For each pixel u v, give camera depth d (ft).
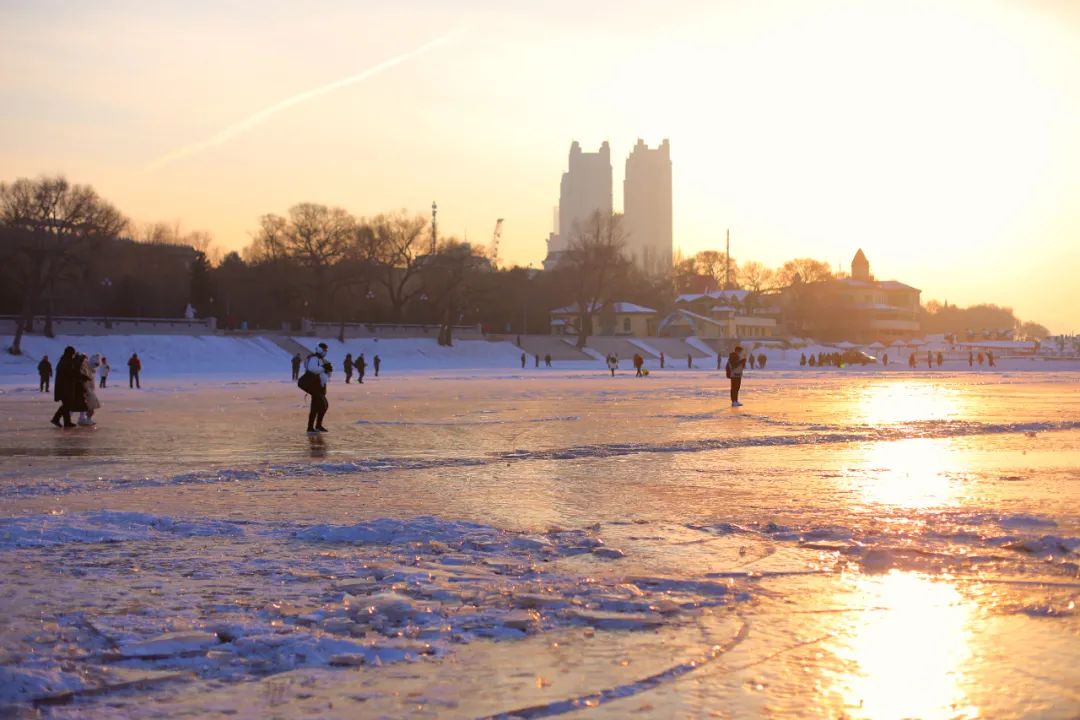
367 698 15.10
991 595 21.01
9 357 257.75
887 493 36.73
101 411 96.17
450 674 16.16
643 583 22.26
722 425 72.84
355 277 346.74
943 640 17.81
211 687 15.65
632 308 469.57
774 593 21.30
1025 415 83.92
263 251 389.80
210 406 105.40
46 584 22.40
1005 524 29.53
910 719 14.07
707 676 15.94
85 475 43.93
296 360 192.34
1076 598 20.70
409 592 21.48
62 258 276.62
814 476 42.22
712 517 31.40
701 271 638.12
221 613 19.80
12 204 267.59
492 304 385.09
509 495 36.88
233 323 351.67
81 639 18.13
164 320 308.40
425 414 88.74
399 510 33.30
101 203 277.64
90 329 293.64
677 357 405.18
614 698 14.99
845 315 536.42
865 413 87.30
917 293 595.47
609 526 29.78
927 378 219.82
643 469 45.21
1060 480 40.27
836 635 18.17
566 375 233.14
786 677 15.85
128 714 14.52
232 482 41.47
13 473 44.80
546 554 25.52
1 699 15.10
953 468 44.78
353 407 101.91
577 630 18.61
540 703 14.80
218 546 27.07
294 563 24.66
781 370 306.14
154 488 39.70
